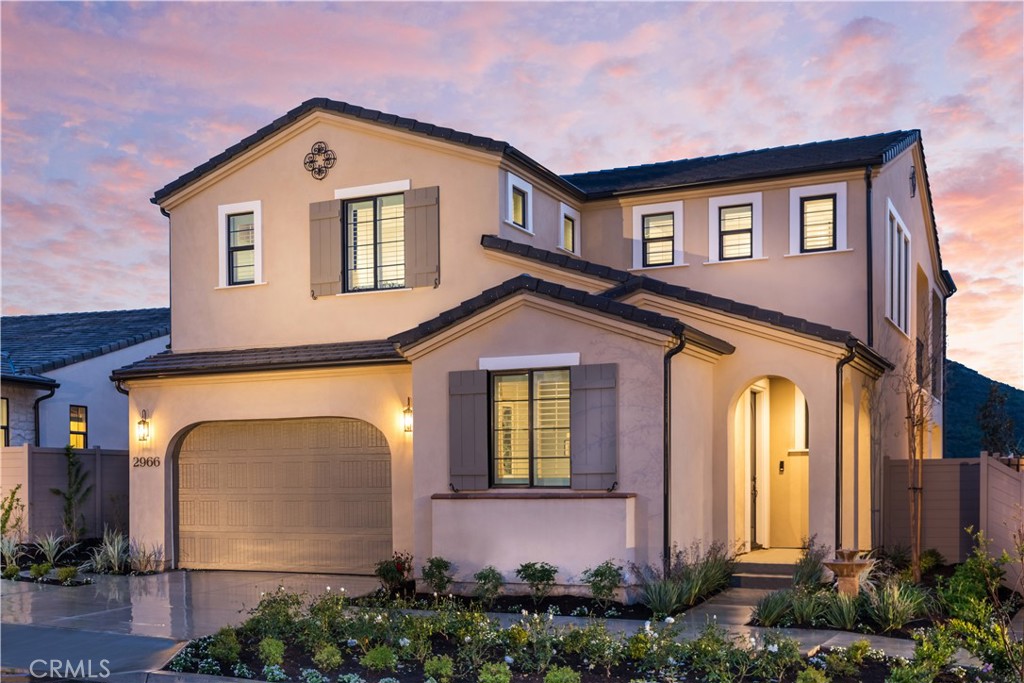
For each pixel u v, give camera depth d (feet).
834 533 48.34
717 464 51.24
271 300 60.64
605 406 46.16
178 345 63.05
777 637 33.04
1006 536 50.21
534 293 47.88
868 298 57.06
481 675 30.25
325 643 35.12
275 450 58.44
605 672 32.22
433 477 49.75
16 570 55.93
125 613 44.14
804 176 58.90
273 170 61.16
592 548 45.19
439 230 56.90
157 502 59.52
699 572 46.06
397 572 49.67
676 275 62.23
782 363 50.31
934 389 84.69
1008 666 30.01
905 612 38.42
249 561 58.54
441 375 50.08
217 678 32.12
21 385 74.49
